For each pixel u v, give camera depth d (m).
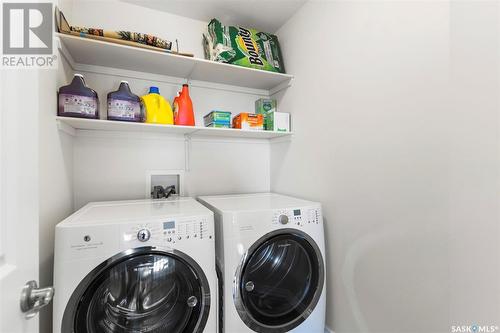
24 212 0.61
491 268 0.83
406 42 1.11
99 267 0.95
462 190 0.91
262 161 2.23
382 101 1.22
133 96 1.51
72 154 1.60
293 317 1.34
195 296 1.12
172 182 1.93
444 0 0.96
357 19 1.37
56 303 0.90
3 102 0.54
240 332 1.21
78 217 1.08
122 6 1.76
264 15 1.93
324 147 1.61
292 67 1.94
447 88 0.95
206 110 2.04
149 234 1.04
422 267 1.04
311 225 1.40
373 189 1.27
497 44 0.82
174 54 1.56
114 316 1.05
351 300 1.38
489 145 0.83
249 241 1.25
